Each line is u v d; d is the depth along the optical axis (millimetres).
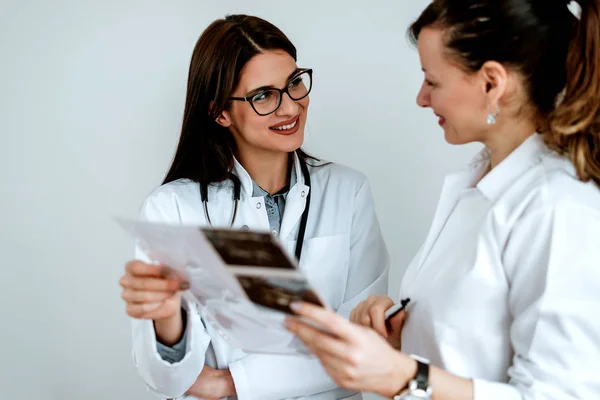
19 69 2088
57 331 2199
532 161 1162
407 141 2133
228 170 1717
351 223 1776
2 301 2178
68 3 2064
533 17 1099
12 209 2143
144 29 2072
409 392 1090
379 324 1343
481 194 1226
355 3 2072
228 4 2076
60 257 2164
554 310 1055
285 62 1602
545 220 1079
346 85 2105
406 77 2100
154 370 1467
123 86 2092
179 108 2096
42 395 2229
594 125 1103
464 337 1187
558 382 1060
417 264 1336
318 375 1649
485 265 1152
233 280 1062
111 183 2131
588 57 1083
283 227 1716
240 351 1691
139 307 1280
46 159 2123
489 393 1088
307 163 1818
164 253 1155
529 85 1130
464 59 1127
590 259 1050
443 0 1156
